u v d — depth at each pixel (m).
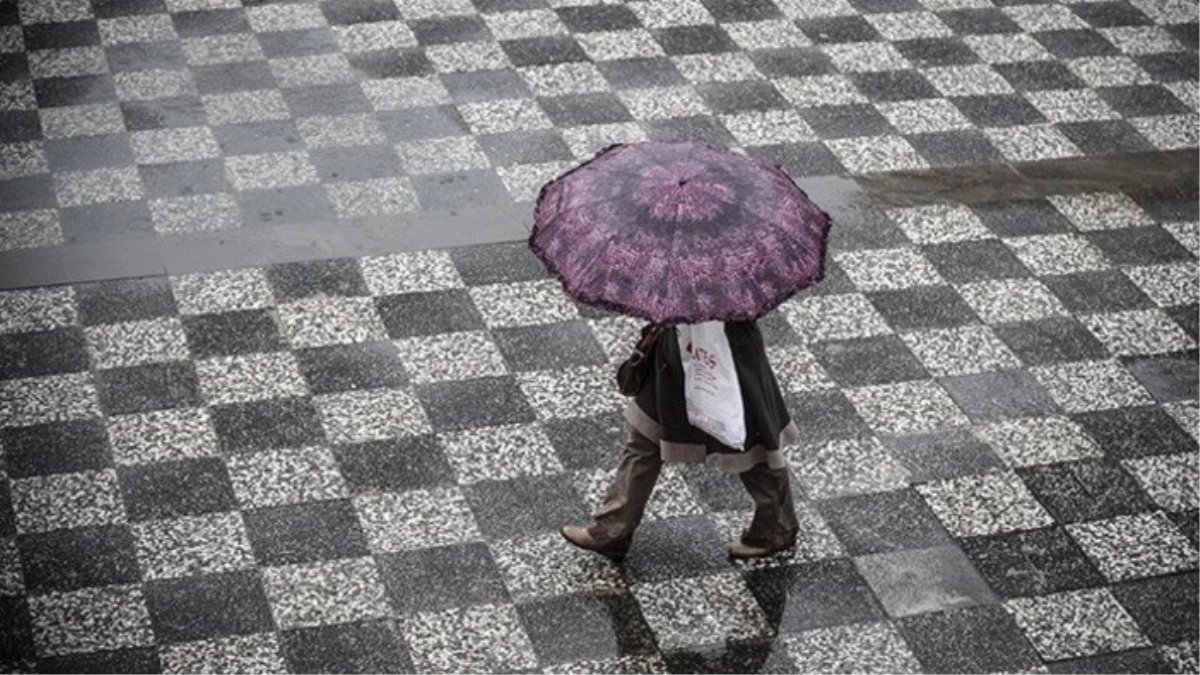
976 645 10.19
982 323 12.99
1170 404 12.27
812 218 9.23
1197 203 14.66
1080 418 12.07
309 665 9.83
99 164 14.23
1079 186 14.78
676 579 10.54
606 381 12.19
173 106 15.08
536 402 11.95
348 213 13.82
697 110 15.48
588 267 8.93
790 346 12.62
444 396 11.95
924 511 11.16
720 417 9.59
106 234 13.41
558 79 15.81
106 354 12.16
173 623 10.05
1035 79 16.38
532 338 12.56
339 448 11.42
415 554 10.62
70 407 11.66
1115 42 17.14
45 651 9.81
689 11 17.11
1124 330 13.02
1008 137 15.43
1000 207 14.41
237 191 14.01
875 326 12.88
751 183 9.17
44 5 16.52
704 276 8.80
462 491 11.14
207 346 12.28
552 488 11.20
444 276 13.14
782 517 10.45
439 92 15.49
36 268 12.97
